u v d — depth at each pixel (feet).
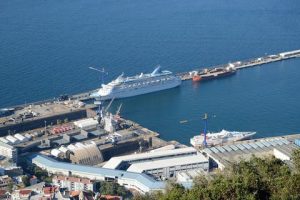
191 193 476.13
